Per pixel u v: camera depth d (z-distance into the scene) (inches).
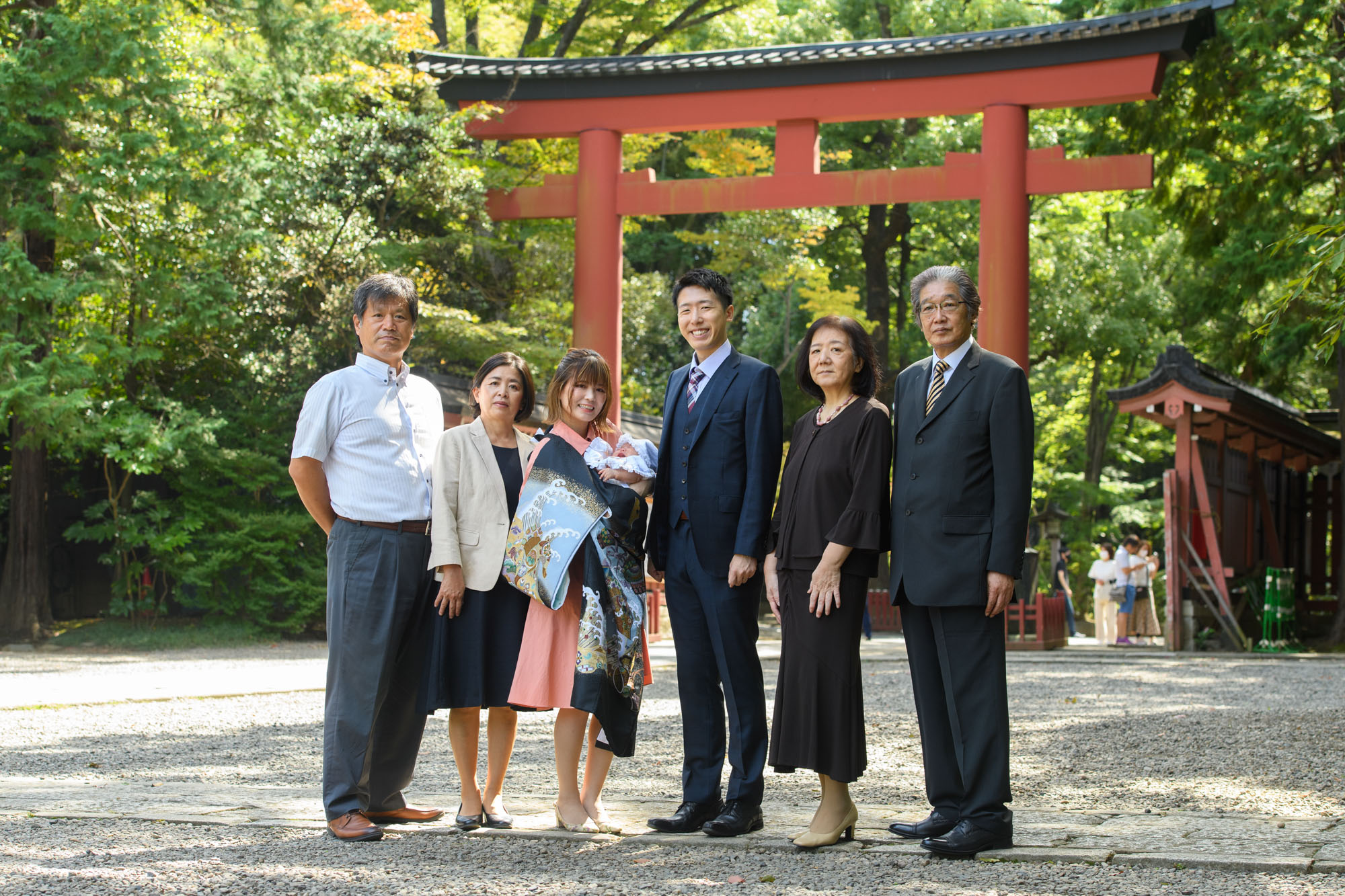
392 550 154.7
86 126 520.4
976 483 142.0
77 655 475.5
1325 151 561.0
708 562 151.4
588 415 157.6
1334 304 202.7
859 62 546.9
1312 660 473.1
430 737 256.5
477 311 680.4
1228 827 147.7
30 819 154.8
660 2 888.9
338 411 156.6
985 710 138.4
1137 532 1157.1
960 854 133.7
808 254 962.7
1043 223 956.0
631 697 151.6
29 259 536.4
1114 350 941.2
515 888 120.6
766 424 152.6
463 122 585.0
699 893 118.3
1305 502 745.0
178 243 540.1
